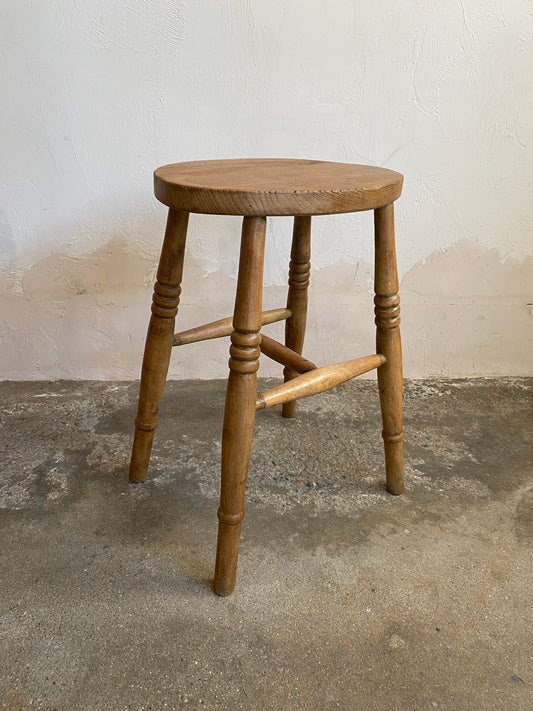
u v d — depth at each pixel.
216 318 1.53
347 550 1.00
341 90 1.35
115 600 0.89
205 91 1.34
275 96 1.35
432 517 1.08
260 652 0.81
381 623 0.86
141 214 1.43
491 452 1.29
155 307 1.05
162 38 1.29
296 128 1.38
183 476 1.19
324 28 1.30
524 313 1.57
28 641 0.82
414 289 1.53
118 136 1.36
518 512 1.10
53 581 0.92
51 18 1.26
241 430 0.85
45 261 1.45
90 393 1.50
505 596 0.91
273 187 0.82
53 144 1.36
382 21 1.31
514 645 0.83
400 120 1.38
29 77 1.30
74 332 1.52
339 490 1.16
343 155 1.41
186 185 0.82
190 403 1.47
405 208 1.45
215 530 1.05
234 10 1.28
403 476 1.16
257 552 0.99
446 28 1.32
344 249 1.48
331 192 0.81
